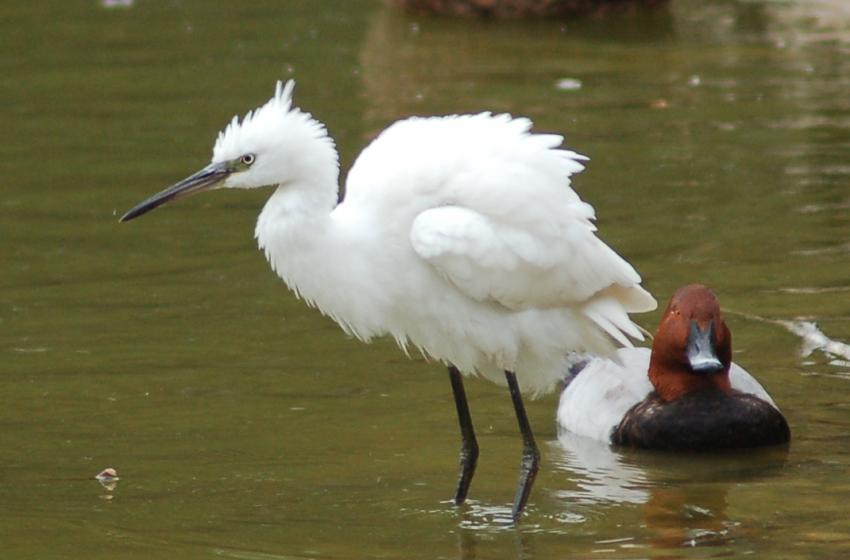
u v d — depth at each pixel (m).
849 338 14.20
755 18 30.17
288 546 10.09
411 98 23.69
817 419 12.67
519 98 23.64
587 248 10.85
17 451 11.86
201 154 20.83
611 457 12.12
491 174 10.55
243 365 13.84
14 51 27.88
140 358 13.94
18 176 19.98
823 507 10.77
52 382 13.33
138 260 16.72
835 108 22.67
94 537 10.20
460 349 11.16
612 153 20.50
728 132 21.47
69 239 17.42
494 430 12.66
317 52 27.55
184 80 25.44
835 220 17.50
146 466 11.59
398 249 10.77
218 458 11.74
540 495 11.20
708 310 12.24
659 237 17.06
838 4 31.16
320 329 14.80
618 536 10.27
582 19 30.44
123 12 31.59
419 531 10.42
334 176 10.79
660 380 12.55
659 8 31.22
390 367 13.89
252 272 16.34
